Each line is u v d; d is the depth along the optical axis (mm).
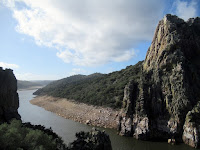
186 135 43562
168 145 42469
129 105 53312
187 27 62219
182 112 47188
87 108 78000
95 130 33469
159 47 61344
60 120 70125
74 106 86812
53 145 25906
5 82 42719
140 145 42531
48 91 153875
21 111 89500
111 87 83500
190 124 43375
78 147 30031
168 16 63062
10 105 42406
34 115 79500
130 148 40562
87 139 31703
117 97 71938
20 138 22812
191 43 60969
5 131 23312
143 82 56375
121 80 86625
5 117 40156
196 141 40781
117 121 56969
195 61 58844
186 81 51125
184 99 48125
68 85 151500
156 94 53781
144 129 47156
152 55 64250
